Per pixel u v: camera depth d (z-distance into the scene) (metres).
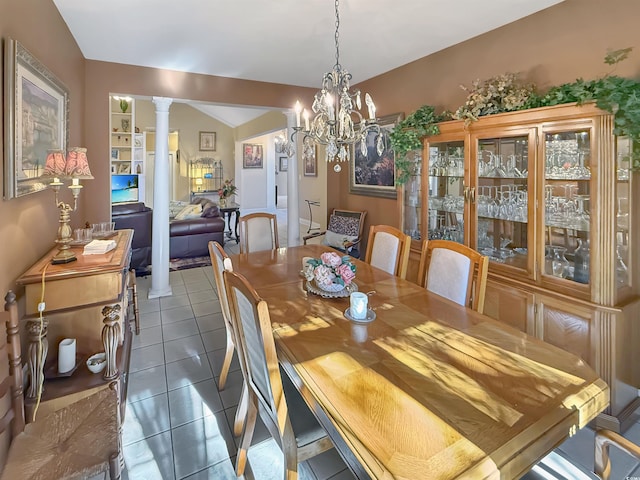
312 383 1.17
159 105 3.89
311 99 4.75
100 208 3.71
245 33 2.94
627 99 1.79
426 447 0.90
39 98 2.01
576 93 1.98
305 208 6.72
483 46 2.97
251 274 2.40
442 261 2.14
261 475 1.66
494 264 2.57
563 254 2.19
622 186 1.98
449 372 1.24
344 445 0.98
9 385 1.40
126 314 2.51
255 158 11.48
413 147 3.18
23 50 1.72
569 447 1.83
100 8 2.52
